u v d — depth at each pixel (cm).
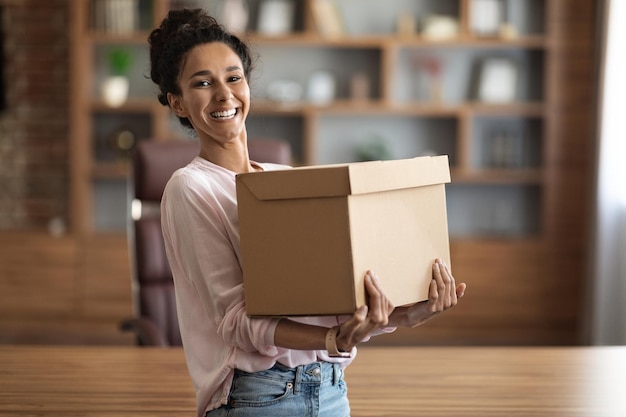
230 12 678
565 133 666
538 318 663
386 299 193
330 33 679
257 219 198
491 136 696
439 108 673
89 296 674
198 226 204
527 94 695
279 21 688
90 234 677
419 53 699
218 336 211
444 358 370
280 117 704
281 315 197
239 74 213
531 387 323
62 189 717
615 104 584
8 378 331
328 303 192
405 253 202
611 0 585
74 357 364
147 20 688
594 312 596
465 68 699
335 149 709
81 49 670
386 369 350
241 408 207
